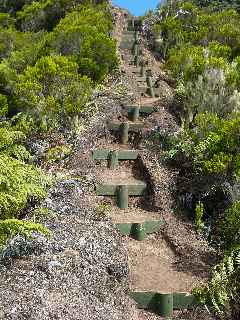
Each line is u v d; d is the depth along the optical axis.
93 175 7.84
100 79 11.89
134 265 6.14
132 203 7.58
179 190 7.56
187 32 16.75
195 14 17.95
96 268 5.41
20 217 6.14
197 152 7.52
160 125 9.28
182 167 7.90
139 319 5.20
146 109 10.26
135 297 5.43
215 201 7.21
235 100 9.04
